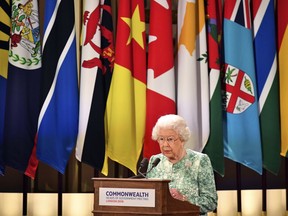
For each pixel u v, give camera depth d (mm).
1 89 17094
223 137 17453
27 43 17062
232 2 17578
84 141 16906
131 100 17078
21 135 16906
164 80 17078
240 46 17516
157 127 11547
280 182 19094
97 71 16953
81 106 16953
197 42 17578
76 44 17219
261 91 17641
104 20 17375
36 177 18234
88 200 18109
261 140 17641
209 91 17359
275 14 18641
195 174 11586
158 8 17250
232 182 19094
